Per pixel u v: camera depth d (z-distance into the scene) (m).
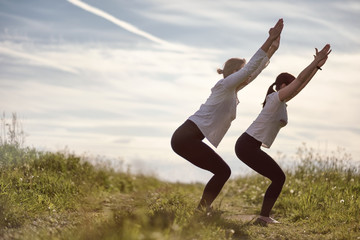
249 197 8.84
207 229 4.68
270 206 5.90
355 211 6.14
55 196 6.78
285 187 8.37
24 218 5.39
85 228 4.46
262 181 10.02
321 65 5.70
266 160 5.82
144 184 10.43
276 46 6.01
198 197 9.08
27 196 6.38
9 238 4.48
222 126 5.71
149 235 3.92
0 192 5.96
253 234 5.20
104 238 4.12
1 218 5.18
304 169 9.90
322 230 5.41
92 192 8.08
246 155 5.87
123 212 4.96
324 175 9.27
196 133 5.69
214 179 5.74
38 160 8.76
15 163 8.25
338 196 7.00
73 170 8.91
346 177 8.88
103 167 10.42
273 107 5.76
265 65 6.07
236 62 5.84
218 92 5.62
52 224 5.29
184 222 4.81
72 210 6.49
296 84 5.62
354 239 4.86
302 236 5.16
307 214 6.36
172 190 9.03
